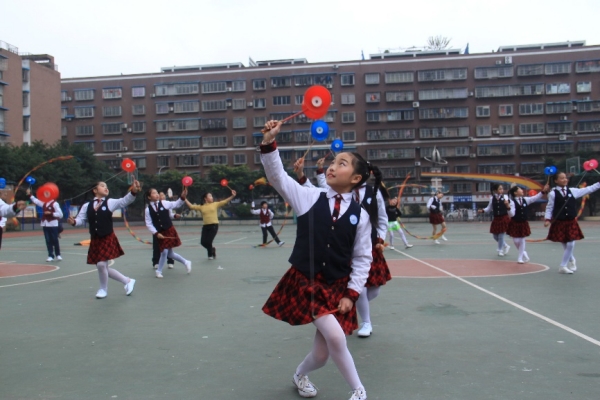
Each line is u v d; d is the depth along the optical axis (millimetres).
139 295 7809
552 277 8922
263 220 17438
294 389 3773
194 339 5188
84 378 4062
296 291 3311
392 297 7250
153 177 53062
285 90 58094
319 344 3430
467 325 5555
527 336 5070
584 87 53969
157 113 60375
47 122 53906
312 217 3328
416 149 56562
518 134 55250
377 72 57031
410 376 3988
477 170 55844
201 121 59406
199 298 7473
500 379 3875
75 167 42219
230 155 59188
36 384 3934
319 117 3600
